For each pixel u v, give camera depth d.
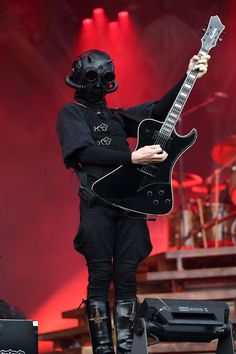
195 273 7.82
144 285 8.18
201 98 14.89
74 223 14.51
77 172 4.66
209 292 7.57
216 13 14.93
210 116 14.79
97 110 4.77
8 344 4.20
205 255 8.11
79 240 4.62
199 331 4.15
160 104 4.82
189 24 15.12
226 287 8.01
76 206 14.64
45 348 10.79
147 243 4.69
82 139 4.55
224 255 8.15
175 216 10.30
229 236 9.69
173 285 7.96
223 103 14.73
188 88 4.68
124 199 4.52
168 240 10.41
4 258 14.12
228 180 10.08
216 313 4.17
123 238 4.62
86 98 4.77
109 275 4.57
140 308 4.12
